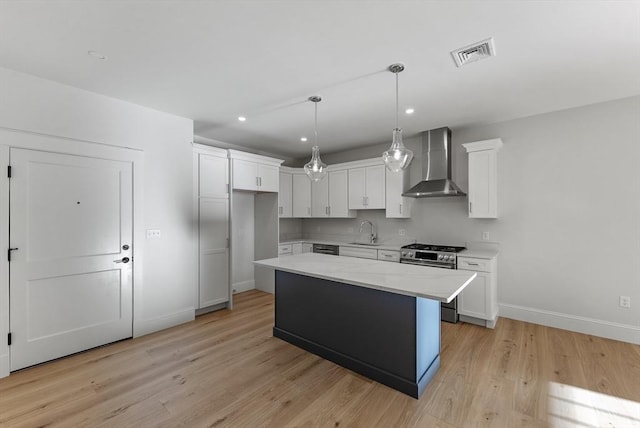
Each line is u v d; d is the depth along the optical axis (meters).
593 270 3.16
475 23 1.82
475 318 3.47
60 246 2.65
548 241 3.41
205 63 2.32
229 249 4.15
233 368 2.48
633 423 1.81
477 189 3.70
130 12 1.71
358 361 2.41
